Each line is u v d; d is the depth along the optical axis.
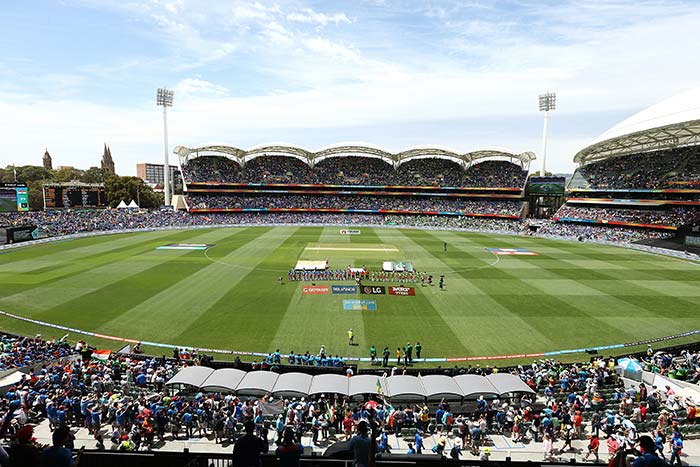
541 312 37.12
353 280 47.50
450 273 52.12
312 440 17.05
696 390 20.81
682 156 89.00
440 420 18.27
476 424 16.80
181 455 7.18
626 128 81.75
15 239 70.38
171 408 18.19
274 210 115.31
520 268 55.31
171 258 58.84
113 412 17.67
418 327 33.53
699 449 15.84
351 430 17.17
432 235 88.94
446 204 116.56
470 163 122.56
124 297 39.91
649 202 87.31
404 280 47.84
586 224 94.88
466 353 28.95
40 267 52.38
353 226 103.88
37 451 6.07
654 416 18.31
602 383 22.73
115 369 23.27
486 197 116.38
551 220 103.75
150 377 22.94
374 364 27.28
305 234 87.06
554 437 17.20
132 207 111.62
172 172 162.75
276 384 20.42
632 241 77.62
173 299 39.53
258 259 58.81
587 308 38.19
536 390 22.08
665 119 73.19
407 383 20.59
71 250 64.81
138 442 15.46
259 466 7.04
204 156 123.62
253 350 29.02
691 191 80.75
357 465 7.19
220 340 30.53
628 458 6.75
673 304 39.50
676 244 72.69
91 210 100.25
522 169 118.12
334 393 19.84
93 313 35.47
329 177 122.25
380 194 120.19
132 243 72.19
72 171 175.00
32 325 32.75
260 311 36.69
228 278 47.72
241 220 106.38
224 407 18.61
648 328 33.44
